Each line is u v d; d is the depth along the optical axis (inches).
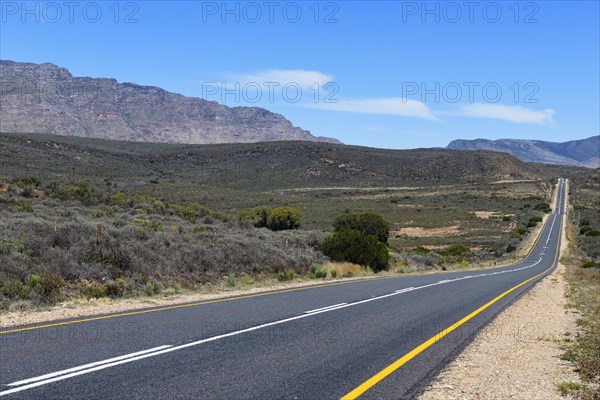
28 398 229.6
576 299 759.1
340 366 302.8
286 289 732.7
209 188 4559.5
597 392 264.4
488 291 805.9
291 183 6496.1
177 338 364.8
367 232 2005.4
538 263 2317.9
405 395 253.3
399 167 7411.4
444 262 1966.0
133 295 629.9
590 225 4141.2
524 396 259.0
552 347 394.0
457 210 4665.4
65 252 695.1
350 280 930.7
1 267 585.6
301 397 244.1
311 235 1445.6
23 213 1083.9
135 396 236.7
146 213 1743.4
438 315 520.1
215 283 810.2
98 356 306.7
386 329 428.1
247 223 1893.5
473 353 354.3
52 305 524.1
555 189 6850.4
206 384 258.8
